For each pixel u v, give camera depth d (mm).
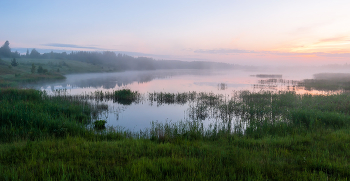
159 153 6016
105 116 16109
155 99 24875
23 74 52594
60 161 5016
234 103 19375
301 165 5117
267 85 42844
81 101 20297
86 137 8234
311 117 10930
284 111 14992
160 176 4328
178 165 5016
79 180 4137
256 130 9852
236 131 10203
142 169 4602
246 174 4602
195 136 8789
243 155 5871
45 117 9758
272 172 4676
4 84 29234
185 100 24125
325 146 6645
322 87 35125
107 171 4531
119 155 5688
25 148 6000
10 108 10750
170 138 8352
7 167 4559
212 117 16141
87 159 5242
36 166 4688
